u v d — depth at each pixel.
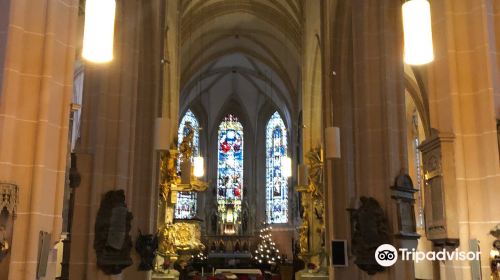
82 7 17.08
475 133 7.33
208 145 43.12
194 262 35.81
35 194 6.29
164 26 17.44
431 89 7.83
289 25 30.08
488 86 7.22
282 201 41.06
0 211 6.03
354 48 13.34
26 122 6.42
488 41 7.31
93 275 11.56
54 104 6.68
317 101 25.56
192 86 38.62
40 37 6.62
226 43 35.94
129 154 12.65
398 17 13.05
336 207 17.66
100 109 12.26
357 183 12.76
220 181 42.56
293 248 34.88
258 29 33.75
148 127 15.91
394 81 12.80
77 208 11.80
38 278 6.29
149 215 15.43
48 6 6.68
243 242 40.25
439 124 7.69
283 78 35.81
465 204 7.19
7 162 6.21
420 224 23.91
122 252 11.92
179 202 40.81
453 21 7.61
